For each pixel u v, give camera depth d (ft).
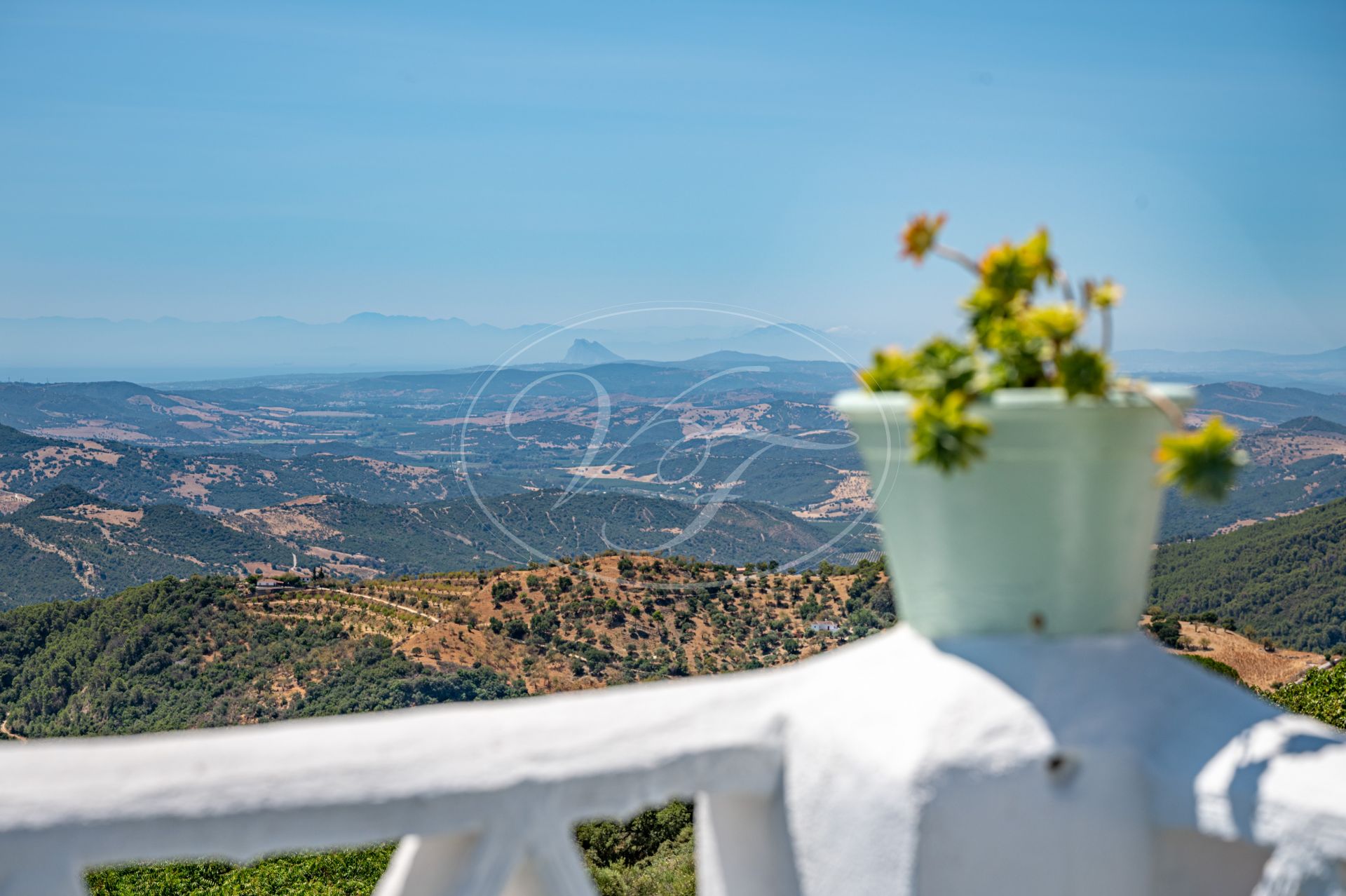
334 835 4.63
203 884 67.26
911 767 5.21
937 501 5.80
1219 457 4.90
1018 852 5.35
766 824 5.98
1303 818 4.98
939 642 5.95
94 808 4.29
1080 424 5.48
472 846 5.08
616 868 45.80
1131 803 5.55
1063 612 5.79
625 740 5.30
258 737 4.76
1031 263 5.72
